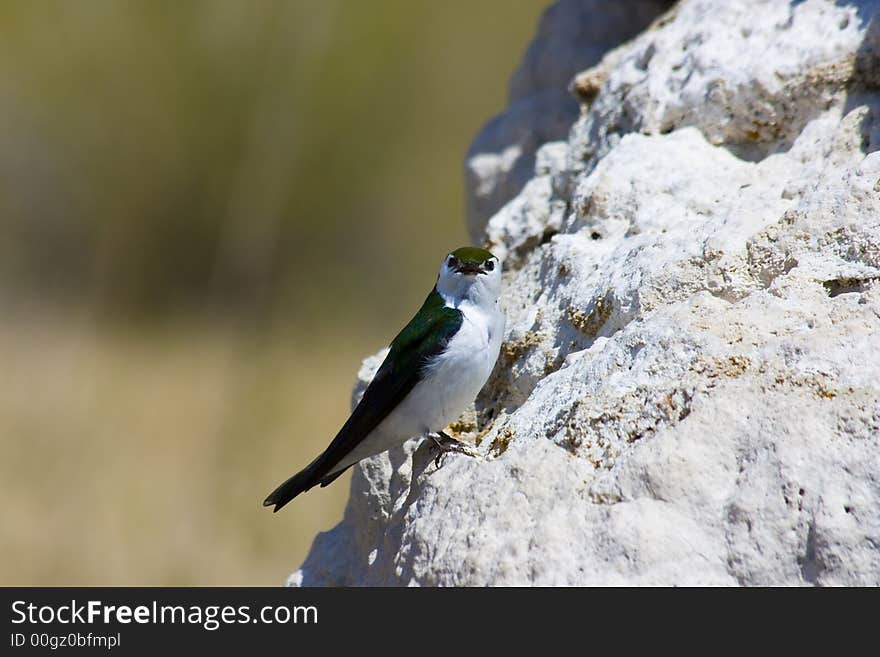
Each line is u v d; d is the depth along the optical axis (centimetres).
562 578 645
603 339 791
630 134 955
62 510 2253
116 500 2284
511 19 3819
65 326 3322
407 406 852
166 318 3450
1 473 2331
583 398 718
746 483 645
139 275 3525
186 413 2636
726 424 665
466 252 885
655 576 634
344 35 3662
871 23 876
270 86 3619
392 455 903
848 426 642
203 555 2162
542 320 884
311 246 3612
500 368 919
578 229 930
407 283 3662
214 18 3597
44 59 3622
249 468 2412
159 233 3559
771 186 841
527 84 1361
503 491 689
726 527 641
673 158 907
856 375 657
